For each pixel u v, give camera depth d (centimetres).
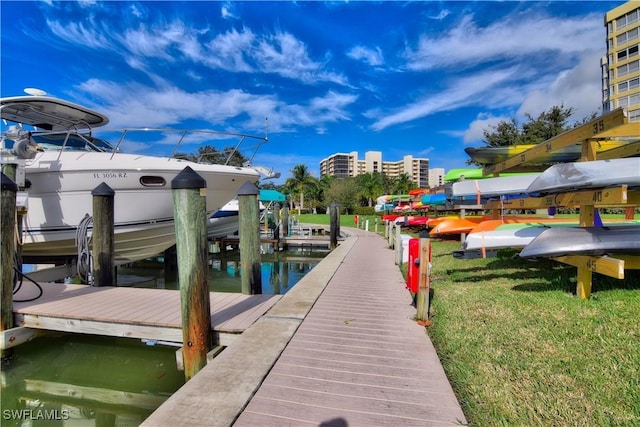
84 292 558
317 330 378
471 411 227
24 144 591
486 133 2945
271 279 1104
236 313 434
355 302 492
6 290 446
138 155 749
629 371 254
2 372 445
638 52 4612
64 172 690
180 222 341
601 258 390
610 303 388
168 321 418
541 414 219
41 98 696
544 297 437
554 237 433
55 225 705
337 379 271
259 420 222
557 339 315
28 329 463
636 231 421
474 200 884
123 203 719
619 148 546
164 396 404
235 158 1013
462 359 295
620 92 4816
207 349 357
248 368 288
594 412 217
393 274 712
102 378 440
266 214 1802
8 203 447
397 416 225
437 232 817
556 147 497
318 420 222
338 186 5250
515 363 280
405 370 286
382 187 5325
